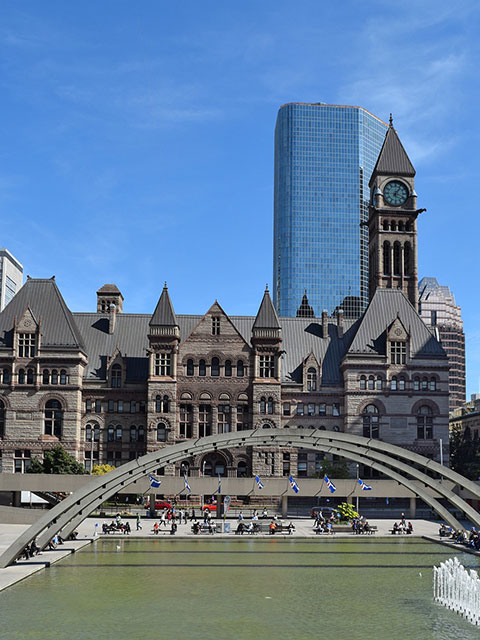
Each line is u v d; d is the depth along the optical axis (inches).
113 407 4443.9
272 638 1299.2
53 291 4498.0
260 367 4441.4
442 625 1401.3
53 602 1579.7
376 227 5329.7
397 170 5364.2
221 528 3090.6
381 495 3602.4
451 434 7126.0
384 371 4471.0
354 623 1412.4
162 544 2598.4
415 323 4655.5
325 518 3275.1
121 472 2138.3
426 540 2760.8
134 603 1573.6
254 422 4367.6
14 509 3184.1
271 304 4510.3
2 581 1758.1
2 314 4409.5
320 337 4825.3
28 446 4210.1
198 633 1331.2
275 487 3531.0
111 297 5182.1
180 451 2178.9
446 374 4483.3
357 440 2219.5
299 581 1846.7
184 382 4399.6
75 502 2092.8
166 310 4429.1
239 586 1774.1
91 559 2197.3
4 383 4256.9
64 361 4288.9
